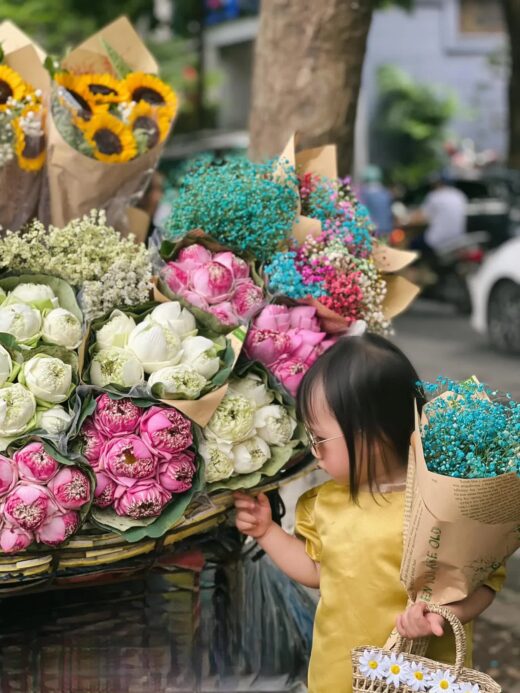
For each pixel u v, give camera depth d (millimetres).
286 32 4016
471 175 13242
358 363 2305
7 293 2604
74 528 2314
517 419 2176
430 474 2062
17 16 14289
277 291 2857
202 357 2529
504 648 3521
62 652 2531
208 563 2898
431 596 2199
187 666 2535
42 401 2393
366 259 3080
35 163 2957
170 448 2379
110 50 3201
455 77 25453
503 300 9180
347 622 2307
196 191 2939
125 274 2600
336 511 2385
